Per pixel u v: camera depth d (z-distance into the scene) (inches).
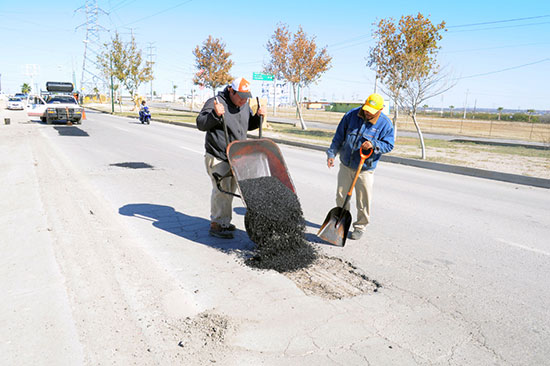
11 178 290.7
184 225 201.0
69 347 100.3
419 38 680.4
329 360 98.2
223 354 99.1
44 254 155.9
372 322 116.3
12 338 103.2
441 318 120.3
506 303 131.3
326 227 183.2
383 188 320.5
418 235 200.1
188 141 614.9
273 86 1686.8
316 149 605.3
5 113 1304.1
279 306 123.0
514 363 100.1
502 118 2822.3
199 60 1357.0
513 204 278.1
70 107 874.1
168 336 106.0
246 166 173.2
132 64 1695.4
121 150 477.1
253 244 176.7
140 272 144.1
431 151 606.2
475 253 176.9
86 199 241.6
